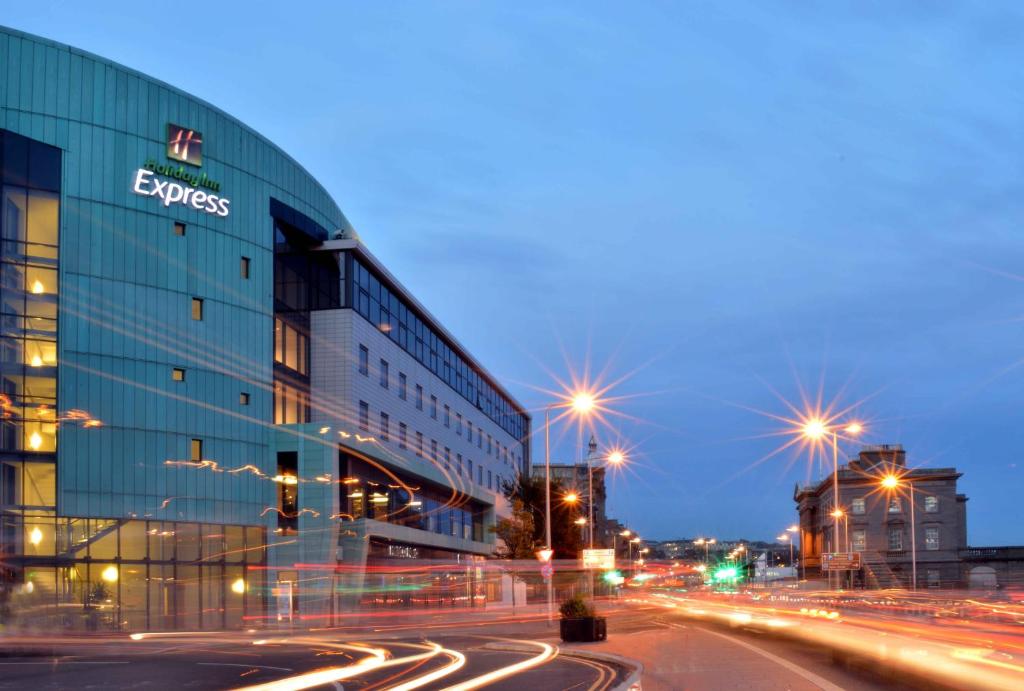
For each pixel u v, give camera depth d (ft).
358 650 117.80
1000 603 143.13
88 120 178.60
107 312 177.06
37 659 109.29
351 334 211.20
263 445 196.03
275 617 189.67
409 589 229.45
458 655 102.73
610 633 124.77
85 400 172.96
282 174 206.90
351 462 207.31
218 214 192.75
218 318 190.80
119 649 127.44
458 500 285.23
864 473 388.78
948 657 72.79
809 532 495.41
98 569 170.30
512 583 239.91
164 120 186.60
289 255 210.59
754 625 141.38
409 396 247.29
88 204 177.06
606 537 531.50
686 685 60.39
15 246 169.89
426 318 260.21
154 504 177.78
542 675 75.25
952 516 379.76
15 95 173.17
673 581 603.26
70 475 169.99
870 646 82.99
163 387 181.68
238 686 73.10
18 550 164.04
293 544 194.49
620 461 246.88
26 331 169.37
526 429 395.75
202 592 181.47
